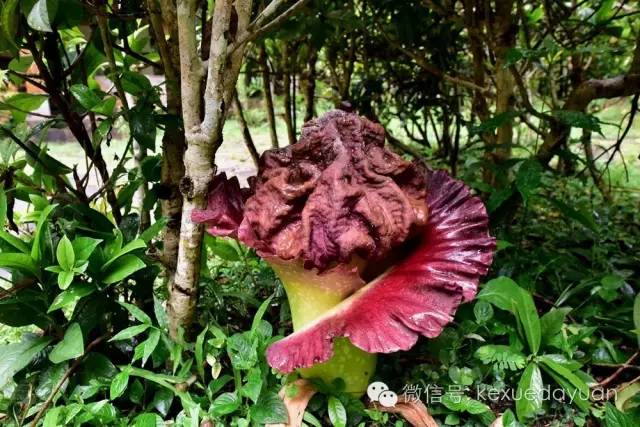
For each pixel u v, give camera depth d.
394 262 0.59
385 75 1.36
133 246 0.58
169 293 0.65
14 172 0.69
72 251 0.55
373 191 0.53
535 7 1.23
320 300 0.55
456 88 1.37
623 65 1.62
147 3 0.60
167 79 0.63
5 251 0.59
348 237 0.51
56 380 0.59
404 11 1.06
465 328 0.66
